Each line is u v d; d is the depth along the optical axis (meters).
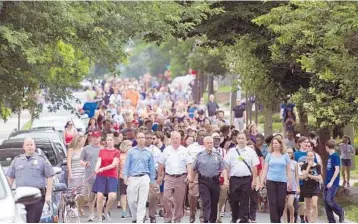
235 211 47.84
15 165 35.88
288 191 45.62
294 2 53.72
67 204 44.28
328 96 53.88
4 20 45.25
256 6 64.69
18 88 48.88
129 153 46.75
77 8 50.44
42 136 55.53
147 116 81.44
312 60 52.34
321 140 63.03
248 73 73.19
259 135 53.06
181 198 47.94
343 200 60.59
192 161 47.62
